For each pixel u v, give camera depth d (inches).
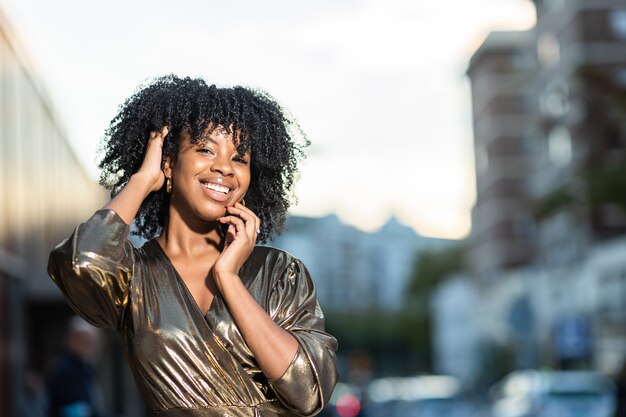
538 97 1775.3
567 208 923.4
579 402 759.1
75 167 714.8
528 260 2440.9
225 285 106.6
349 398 781.3
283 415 109.2
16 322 430.3
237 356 107.4
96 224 105.5
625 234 1561.3
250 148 114.0
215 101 112.0
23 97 461.4
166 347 106.0
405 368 3951.8
